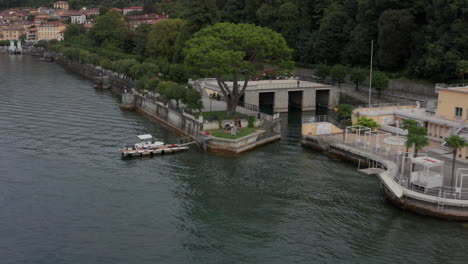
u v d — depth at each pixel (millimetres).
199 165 73750
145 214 55719
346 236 50156
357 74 123625
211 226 52656
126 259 46062
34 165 72750
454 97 75750
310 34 167500
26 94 142750
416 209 54719
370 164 69812
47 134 91875
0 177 67188
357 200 59312
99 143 86000
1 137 89062
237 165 73750
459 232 50406
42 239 49969
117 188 63625
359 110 91000
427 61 115188
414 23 127938
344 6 158250
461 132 69875
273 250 47469
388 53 131625
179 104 104375
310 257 46156
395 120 86500
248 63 88875
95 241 49531
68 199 59969
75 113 114438
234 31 92438
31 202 59000
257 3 188000
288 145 86375
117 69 160125
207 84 128875
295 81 135125
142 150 79312
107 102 132750
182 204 58438
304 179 67000
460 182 53406
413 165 58781
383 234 50406
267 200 59562
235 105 94812
